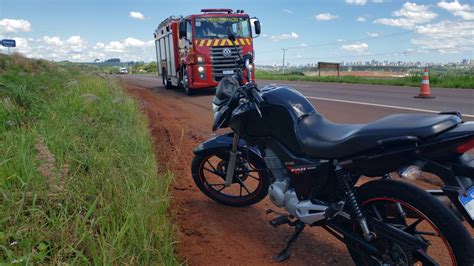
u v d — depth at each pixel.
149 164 4.92
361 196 2.75
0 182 3.36
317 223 3.07
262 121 3.33
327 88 18.66
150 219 3.40
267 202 4.57
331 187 2.98
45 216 3.03
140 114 9.05
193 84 15.60
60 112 6.67
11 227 2.86
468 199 2.31
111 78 18.91
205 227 3.92
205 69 15.48
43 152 4.39
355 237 2.82
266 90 3.38
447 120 2.41
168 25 19.22
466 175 2.34
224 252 3.45
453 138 2.30
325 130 3.01
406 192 2.53
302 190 3.11
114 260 2.74
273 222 3.38
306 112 3.19
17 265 2.46
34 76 12.87
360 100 12.87
